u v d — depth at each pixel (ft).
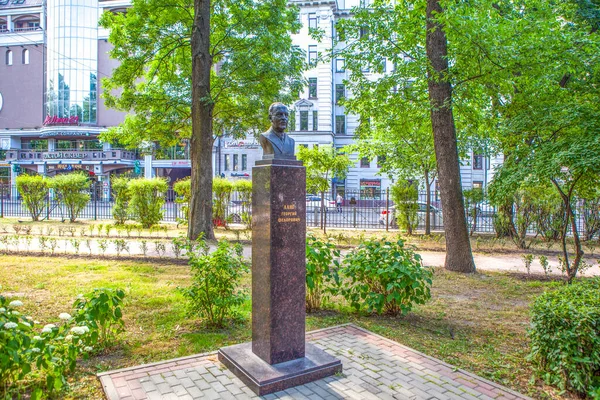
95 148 143.13
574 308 12.36
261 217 13.60
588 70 28.12
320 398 11.65
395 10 39.17
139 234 50.29
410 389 12.25
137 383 12.35
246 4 49.42
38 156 140.56
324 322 18.61
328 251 19.76
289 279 13.39
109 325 14.83
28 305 20.03
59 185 62.23
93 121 141.49
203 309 17.70
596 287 14.88
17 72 146.41
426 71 34.32
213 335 16.52
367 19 38.50
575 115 20.80
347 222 69.87
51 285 24.16
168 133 54.39
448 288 25.95
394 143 57.41
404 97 38.70
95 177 134.10
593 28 45.27
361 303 21.24
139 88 55.77
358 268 18.62
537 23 28.78
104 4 141.18
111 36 49.49
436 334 17.39
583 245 45.19
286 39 49.85
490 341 16.67
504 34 27.40
